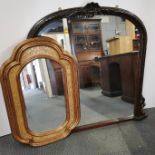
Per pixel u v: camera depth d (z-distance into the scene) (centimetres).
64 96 170
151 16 195
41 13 163
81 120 201
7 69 142
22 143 164
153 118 196
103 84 252
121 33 207
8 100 147
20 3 158
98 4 165
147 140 156
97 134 173
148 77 212
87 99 240
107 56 232
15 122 152
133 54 204
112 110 221
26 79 159
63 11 158
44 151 155
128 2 184
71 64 163
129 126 183
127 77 224
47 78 174
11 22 159
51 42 154
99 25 211
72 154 147
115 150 146
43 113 176
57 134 169
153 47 204
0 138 180
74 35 204
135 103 199
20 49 145
